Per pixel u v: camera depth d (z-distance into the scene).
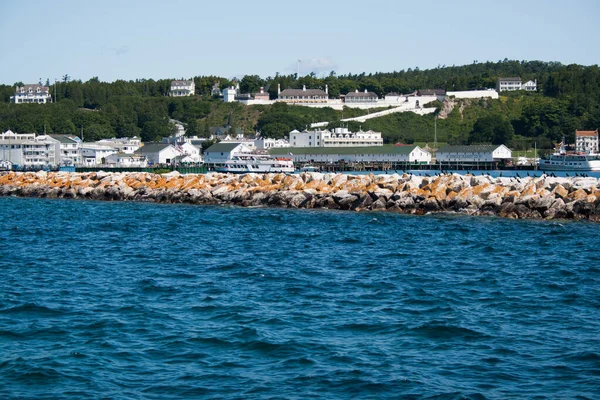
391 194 191.38
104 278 98.88
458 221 166.62
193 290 91.00
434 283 95.88
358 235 143.00
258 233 146.88
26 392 57.81
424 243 132.38
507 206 176.12
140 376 60.84
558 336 71.56
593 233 146.88
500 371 62.03
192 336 70.69
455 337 70.94
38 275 101.12
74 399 56.56
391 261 112.94
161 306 82.31
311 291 90.38
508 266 109.12
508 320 77.38
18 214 189.12
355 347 67.62
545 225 159.62
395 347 67.81
